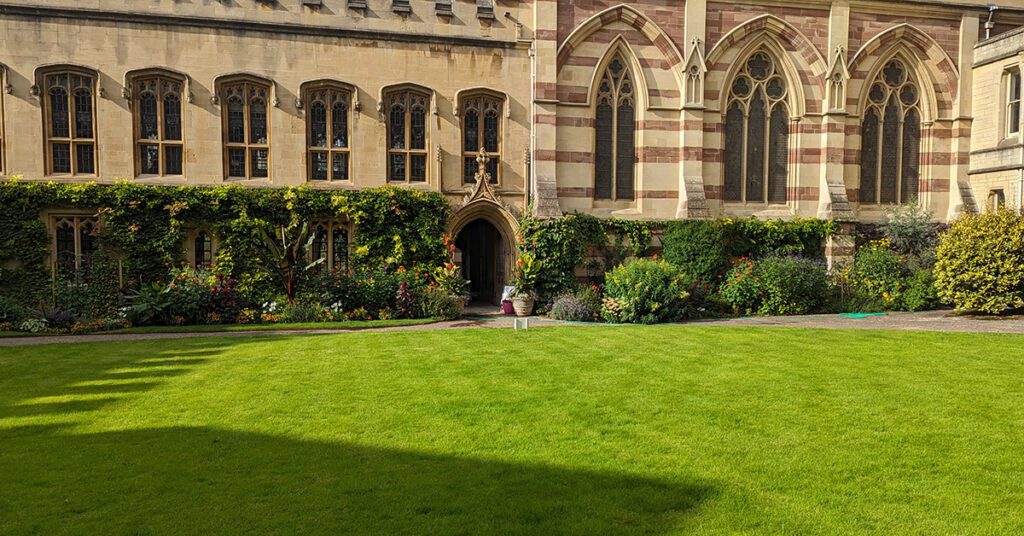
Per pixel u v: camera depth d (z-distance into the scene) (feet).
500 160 78.79
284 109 73.31
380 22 75.10
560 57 78.07
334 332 59.57
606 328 59.88
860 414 30.58
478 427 28.86
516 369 40.73
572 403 32.63
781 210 83.66
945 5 83.92
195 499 21.62
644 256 79.30
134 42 69.56
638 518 20.26
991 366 40.88
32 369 41.37
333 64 74.23
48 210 67.46
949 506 21.15
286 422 29.71
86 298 66.08
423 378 38.29
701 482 22.88
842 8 81.97
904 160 86.63
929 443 26.73
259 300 70.59
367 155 75.56
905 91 86.02
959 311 73.00
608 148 80.79
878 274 77.77
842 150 82.99
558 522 19.99
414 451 25.99
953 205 85.87
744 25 80.59
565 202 79.10
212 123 71.72
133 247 68.80
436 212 76.13
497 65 77.97
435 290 71.61
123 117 69.67
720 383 36.70
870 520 20.22
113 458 25.30
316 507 20.99
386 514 20.49
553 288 75.72
